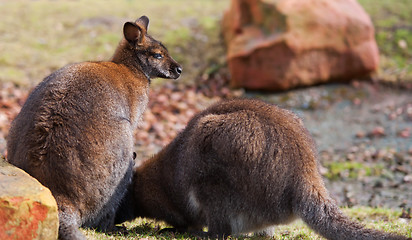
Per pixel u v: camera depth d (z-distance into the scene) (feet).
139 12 89.10
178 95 69.05
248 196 27.81
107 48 78.79
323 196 26.81
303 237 31.60
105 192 27.78
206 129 28.58
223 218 28.60
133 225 33.53
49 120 26.66
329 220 26.05
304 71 71.77
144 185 32.55
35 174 26.43
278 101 70.28
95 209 27.81
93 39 80.74
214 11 90.58
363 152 59.36
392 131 63.87
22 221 22.36
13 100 64.28
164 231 31.63
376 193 50.42
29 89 68.49
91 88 28.27
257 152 27.43
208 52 79.92
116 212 31.83
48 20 84.99
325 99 70.90
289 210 27.53
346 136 63.52
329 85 73.77
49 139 26.43
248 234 31.09
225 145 27.86
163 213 32.37
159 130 60.34
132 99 32.17
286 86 71.46
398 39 81.30
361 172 54.60
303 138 28.40
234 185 27.91
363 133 63.67
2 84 68.28
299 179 27.20
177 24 85.51
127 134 28.86
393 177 53.83
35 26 83.25
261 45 70.59
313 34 71.31
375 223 36.17
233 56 72.43
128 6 91.56
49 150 26.32
